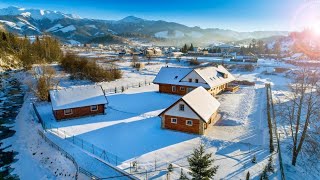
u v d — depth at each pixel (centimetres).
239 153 2858
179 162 2670
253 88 6284
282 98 5162
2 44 9969
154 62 11162
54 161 2847
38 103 4838
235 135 3375
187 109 3388
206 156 2056
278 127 3628
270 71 8938
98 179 2405
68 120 3934
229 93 5759
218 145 3050
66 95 4047
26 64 8894
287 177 2464
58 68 8800
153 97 5334
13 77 7644
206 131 3509
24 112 4506
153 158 2753
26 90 6128
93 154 2816
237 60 11438
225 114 4225
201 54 15162
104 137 3294
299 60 11362
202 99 3728
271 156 2783
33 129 3694
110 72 7381
